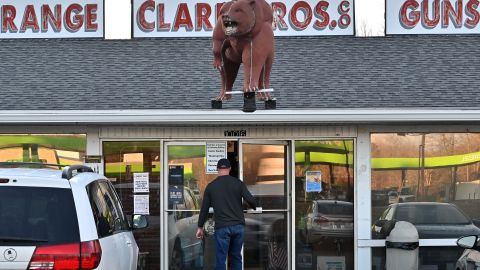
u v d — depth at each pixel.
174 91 12.17
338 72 12.89
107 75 12.81
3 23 14.25
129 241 7.93
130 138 11.95
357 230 11.92
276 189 12.14
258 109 10.88
